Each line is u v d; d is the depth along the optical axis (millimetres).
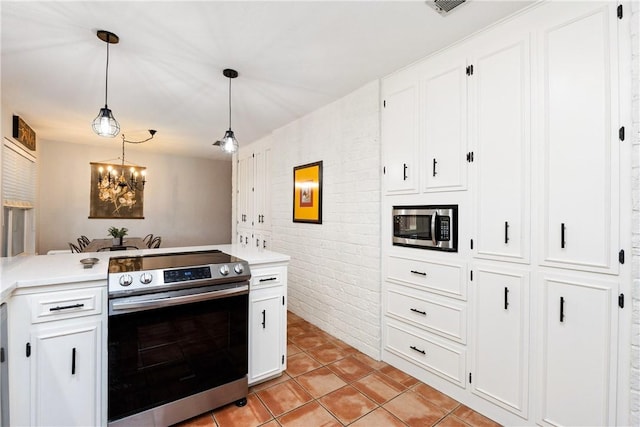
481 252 1824
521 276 1646
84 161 5254
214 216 6707
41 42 1960
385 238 2471
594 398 1395
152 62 2232
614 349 1337
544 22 1564
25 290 1350
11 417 1317
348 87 2686
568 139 1478
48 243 4941
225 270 1805
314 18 1724
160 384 1618
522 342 1641
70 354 1448
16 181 3740
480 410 1820
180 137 4594
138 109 3285
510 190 1693
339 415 1797
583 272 1430
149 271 1583
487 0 1567
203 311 1757
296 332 3061
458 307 1942
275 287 2123
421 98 2189
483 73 1826
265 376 2070
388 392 2035
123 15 1686
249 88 2711
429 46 2018
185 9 1639
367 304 2592
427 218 2125
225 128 4035
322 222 3137
